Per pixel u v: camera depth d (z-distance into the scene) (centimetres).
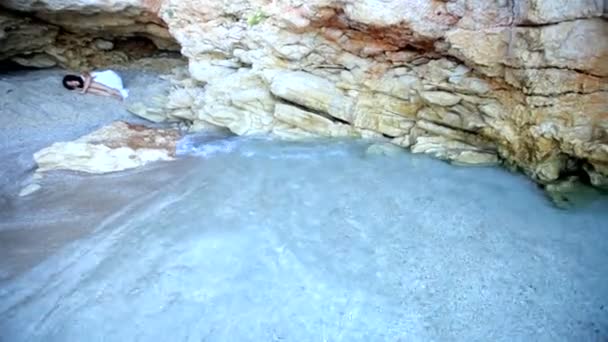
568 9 381
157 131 654
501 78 445
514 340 308
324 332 325
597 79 389
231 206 464
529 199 429
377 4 479
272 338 324
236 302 354
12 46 809
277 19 560
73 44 862
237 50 631
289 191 480
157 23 816
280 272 379
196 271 384
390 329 324
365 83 542
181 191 495
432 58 500
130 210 468
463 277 360
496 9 428
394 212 435
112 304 357
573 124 407
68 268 395
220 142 602
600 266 352
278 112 590
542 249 374
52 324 343
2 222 458
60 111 714
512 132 450
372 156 525
